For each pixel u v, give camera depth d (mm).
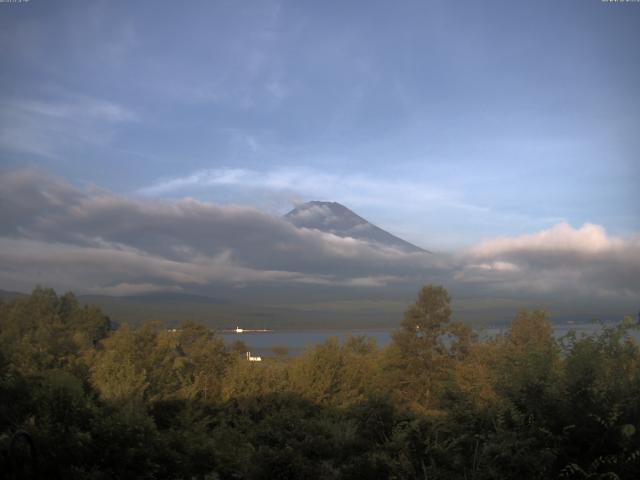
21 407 6250
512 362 5676
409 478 5461
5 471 5223
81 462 5605
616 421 4945
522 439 4980
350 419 6973
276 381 18156
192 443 7598
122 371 14430
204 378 17203
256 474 5762
